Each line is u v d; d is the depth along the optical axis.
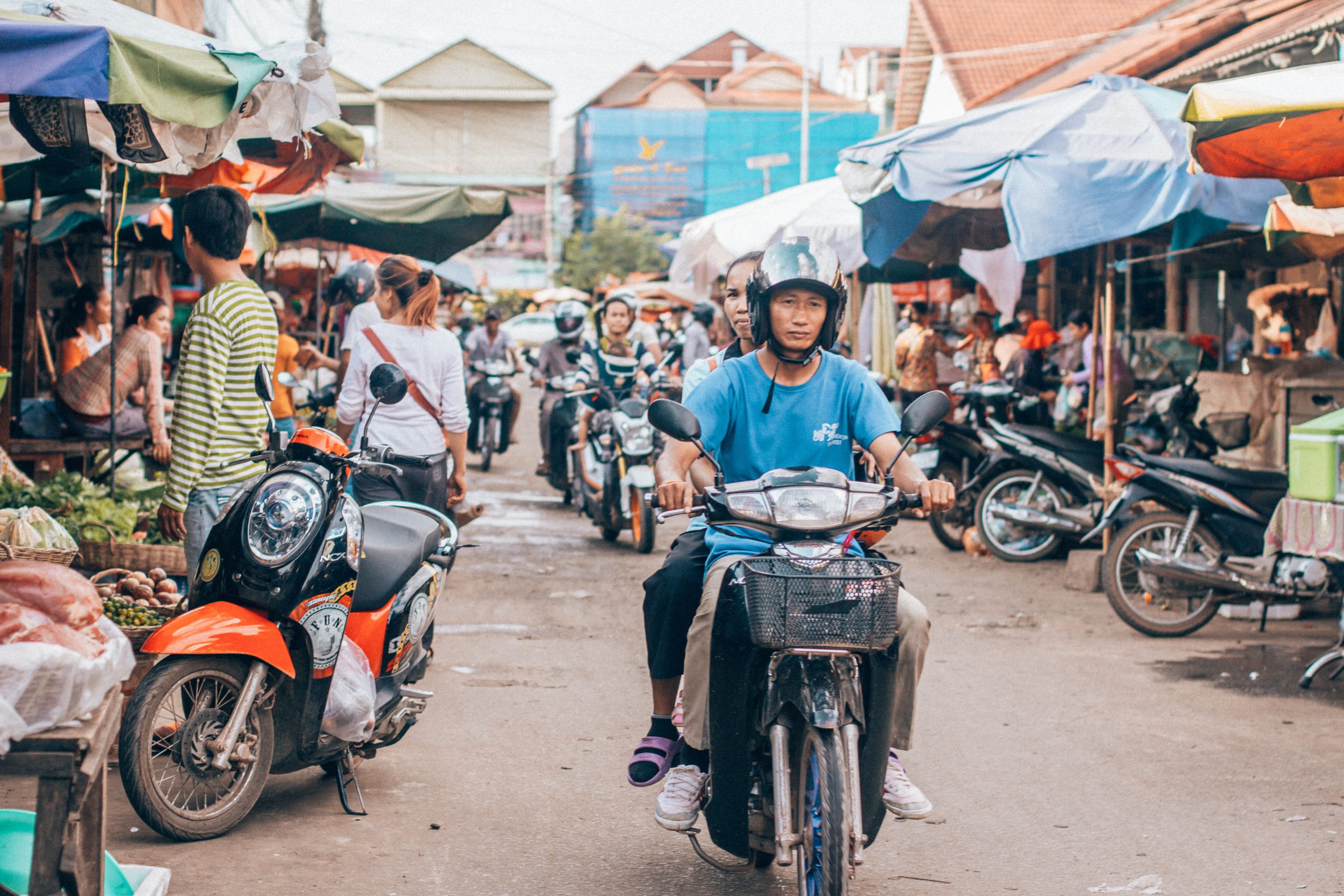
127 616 4.59
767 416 3.41
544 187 64.81
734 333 4.33
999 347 13.49
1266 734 5.25
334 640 3.95
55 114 4.26
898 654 3.10
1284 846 4.00
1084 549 10.11
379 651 4.24
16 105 4.24
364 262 8.51
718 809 3.22
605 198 68.06
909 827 4.16
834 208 12.31
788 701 2.97
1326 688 6.02
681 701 3.53
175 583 5.15
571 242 55.38
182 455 4.45
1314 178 5.75
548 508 11.96
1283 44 11.16
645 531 9.37
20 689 2.52
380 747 4.75
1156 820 4.23
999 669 6.34
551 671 6.12
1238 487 7.06
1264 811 4.32
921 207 8.19
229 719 3.79
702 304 14.68
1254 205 7.20
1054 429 10.28
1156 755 4.95
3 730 2.48
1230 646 6.91
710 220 14.54
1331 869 3.81
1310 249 8.72
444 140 64.50
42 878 2.57
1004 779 4.65
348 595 3.99
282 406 8.43
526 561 9.16
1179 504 7.23
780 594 2.80
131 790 3.68
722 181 68.38
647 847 3.94
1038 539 9.70
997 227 10.33
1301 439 6.11
